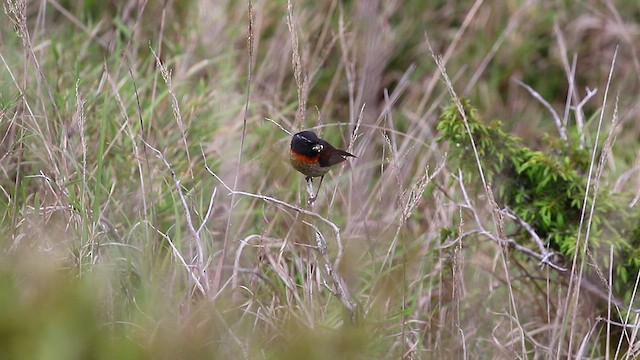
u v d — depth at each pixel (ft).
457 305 24.48
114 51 36.65
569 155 29.43
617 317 27.61
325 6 41.19
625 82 43.27
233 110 34.58
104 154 28.43
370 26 38.17
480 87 42.96
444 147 36.63
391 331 24.84
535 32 44.83
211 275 25.98
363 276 28.53
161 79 35.17
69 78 33.88
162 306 21.31
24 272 15.37
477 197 29.71
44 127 29.71
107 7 39.45
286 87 39.29
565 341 27.58
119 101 28.12
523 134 41.91
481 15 44.21
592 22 44.42
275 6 40.68
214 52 37.93
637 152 37.37
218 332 20.74
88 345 12.34
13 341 11.64
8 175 28.94
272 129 34.50
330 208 25.80
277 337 21.76
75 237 24.30
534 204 27.96
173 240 27.45
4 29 34.96
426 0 44.11
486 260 31.07
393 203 32.04
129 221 27.84
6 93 30.53
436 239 30.07
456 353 25.53
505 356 25.64
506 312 27.27
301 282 26.66
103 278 20.80
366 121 35.86
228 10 39.91
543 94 44.24
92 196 27.20
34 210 24.95
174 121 32.86
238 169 24.77
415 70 42.68
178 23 39.37
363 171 33.81
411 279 28.78
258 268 25.66
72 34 38.14
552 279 28.78
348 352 15.02
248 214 29.96
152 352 14.93
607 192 28.55
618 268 26.99
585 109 43.65
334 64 40.01
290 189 32.07
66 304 12.25
